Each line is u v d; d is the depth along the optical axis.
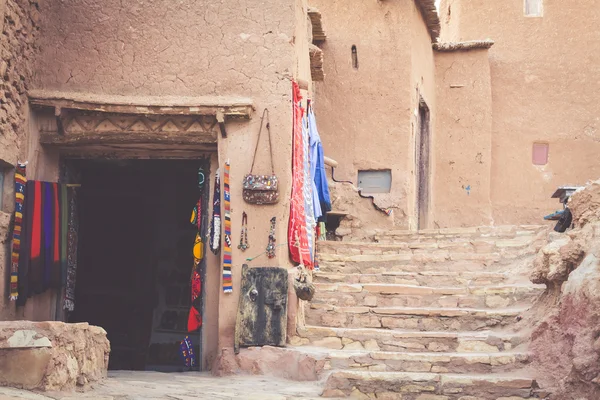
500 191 18.30
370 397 7.80
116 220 13.91
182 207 13.98
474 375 8.02
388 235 13.50
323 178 11.59
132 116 9.90
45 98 9.62
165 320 13.75
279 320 9.22
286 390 7.92
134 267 13.87
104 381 7.60
